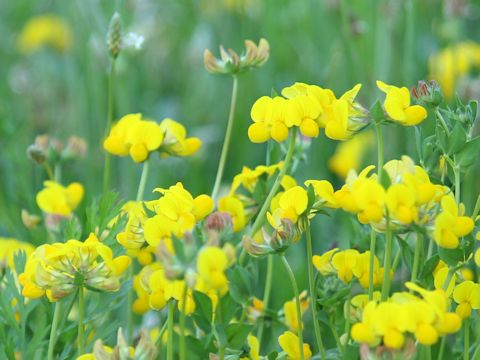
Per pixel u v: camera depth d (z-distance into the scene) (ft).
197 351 2.80
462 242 2.78
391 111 2.76
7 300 2.89
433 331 2.62
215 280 2.61
